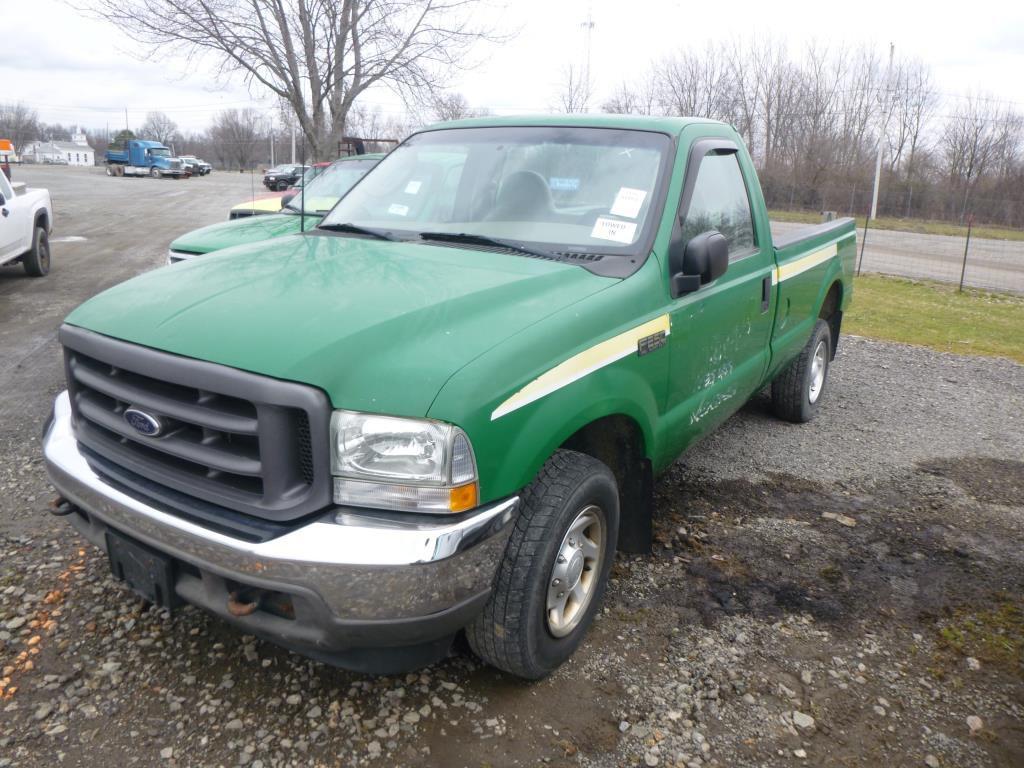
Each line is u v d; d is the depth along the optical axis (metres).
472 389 2.35
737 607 3.50
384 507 2.30
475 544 2.37
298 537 2.26
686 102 41.81
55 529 3.89
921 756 2.69
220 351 2.38
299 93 15.80
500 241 3.44
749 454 5.38
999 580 3.84
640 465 3.35
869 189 39.16
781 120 42.72
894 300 13.12
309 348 2.33
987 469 5.31
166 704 2.75
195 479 2.47
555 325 2.71
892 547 4.13
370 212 3.96
